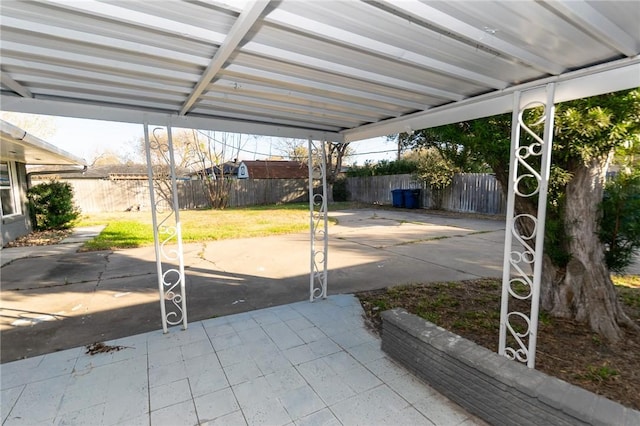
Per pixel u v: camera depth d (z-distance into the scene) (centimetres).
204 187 1772
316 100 257
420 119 291
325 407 208
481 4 130
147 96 243
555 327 295
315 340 297
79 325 343
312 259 390
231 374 245
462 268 535
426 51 173
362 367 253
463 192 1330
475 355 203
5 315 370
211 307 388
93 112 254
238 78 208
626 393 206
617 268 285
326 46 167
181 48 167
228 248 719
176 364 260
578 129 228
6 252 694
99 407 210
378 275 505
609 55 173
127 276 517
